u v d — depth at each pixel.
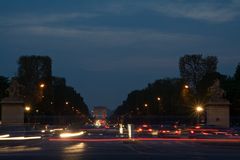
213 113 137.50
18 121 145.75
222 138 97.62
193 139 94.69
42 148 66.62
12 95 148.25
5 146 72.88
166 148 66.00
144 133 134.00
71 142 84.06
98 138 102.19
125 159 46.97
